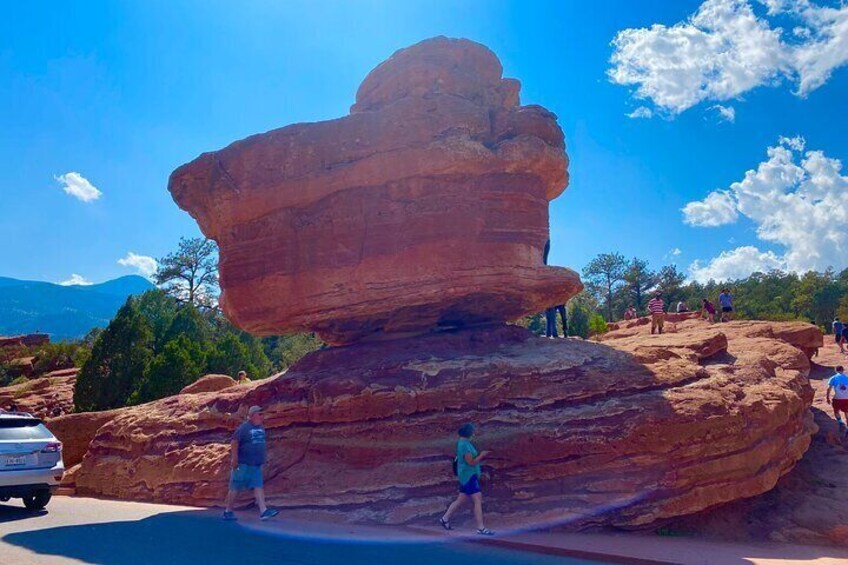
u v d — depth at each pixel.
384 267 11.91
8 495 10.95
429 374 11.02
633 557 7.72
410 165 11.88
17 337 69.56
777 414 10.44
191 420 13.61
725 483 9.66
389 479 10.30
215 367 34.66
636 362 11.23
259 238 12.75
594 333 33.72
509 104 14.32
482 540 8.73
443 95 12.41
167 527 9.46
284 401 12.09
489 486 9.79
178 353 30.98
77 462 17.64
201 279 69.94
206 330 48.47
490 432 10.16
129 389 33.28
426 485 10.08
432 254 11.79
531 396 10.48
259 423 10.34
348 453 10.92
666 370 10.92
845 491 11.02
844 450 12.76
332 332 13.09
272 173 12.60
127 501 13.22
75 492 14.97
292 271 12.46
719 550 8.52
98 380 33.38
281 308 12.52
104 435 15.19
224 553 7.53
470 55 13.38
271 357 58.47
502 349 12.13
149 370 31.11
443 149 11.77
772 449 10.31
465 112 12.24
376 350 12.61
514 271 12.03
